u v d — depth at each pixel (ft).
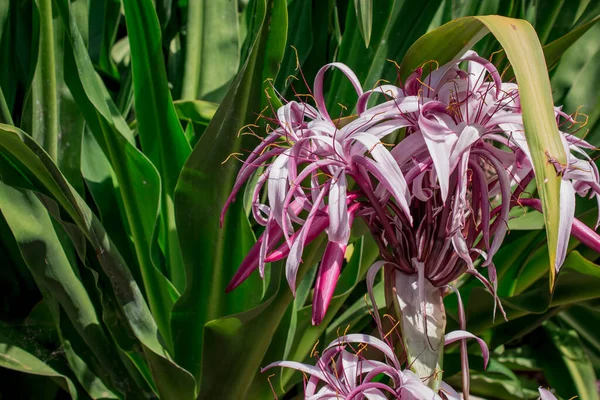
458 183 4.49
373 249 6.06
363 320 6.16
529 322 6.35
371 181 4.78
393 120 4.57
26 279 6.25
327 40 7.59
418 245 4.73
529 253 6.34
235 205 5.44
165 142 6.01
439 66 4.83
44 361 5.80
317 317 4.43
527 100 4.23
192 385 5.56
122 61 8.94
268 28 5.12
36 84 5.76
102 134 5.88
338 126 4.89
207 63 6.86
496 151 4.58
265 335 5.36
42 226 5.62
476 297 6.04
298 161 4.70
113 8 7.89
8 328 5.86
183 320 5.67
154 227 5.73
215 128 5.25
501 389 6.37
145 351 5.47
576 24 6.59
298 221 4.61
